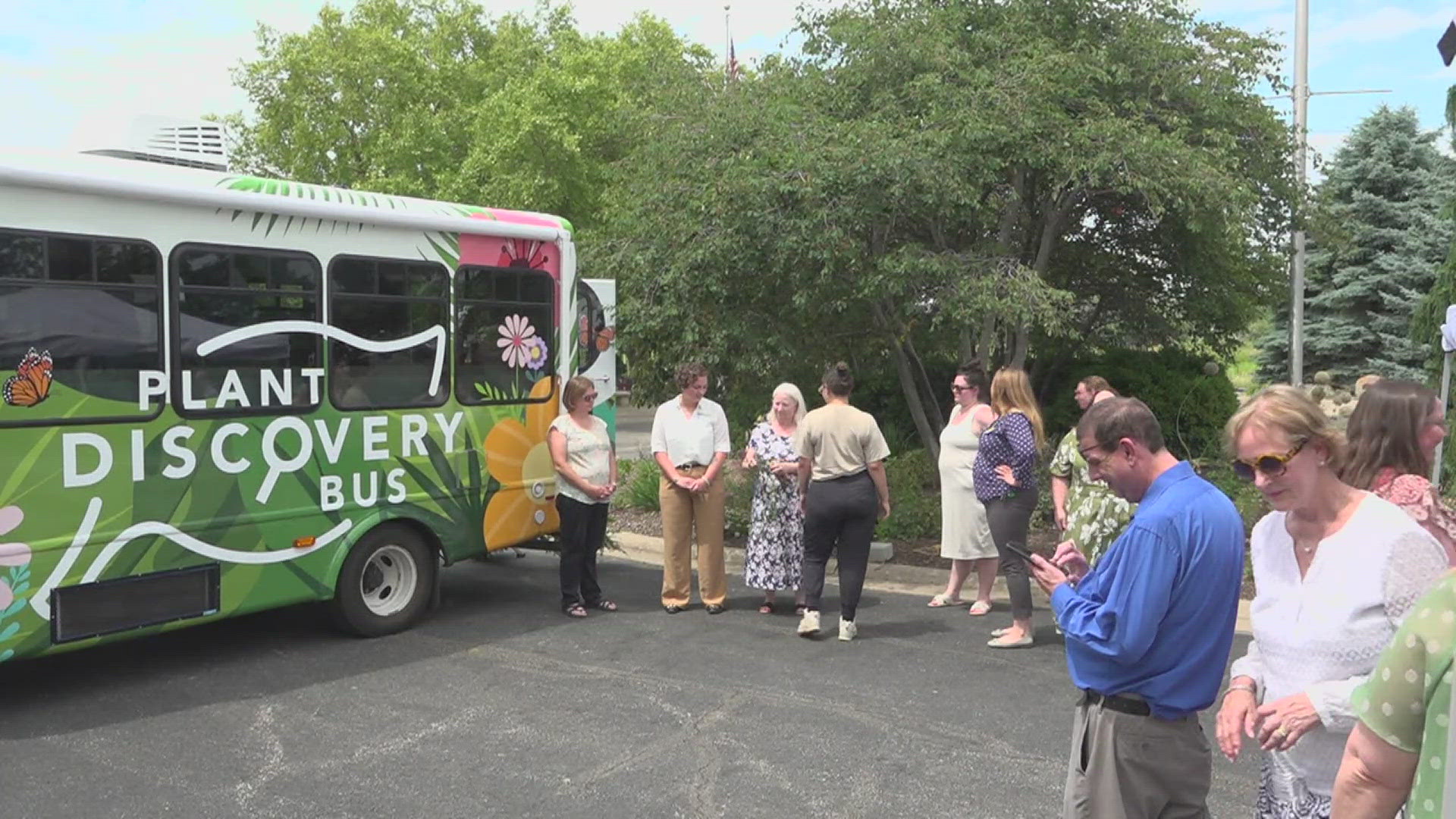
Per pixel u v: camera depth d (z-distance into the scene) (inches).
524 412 302.5
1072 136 385.4
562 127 943.7
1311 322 802.2
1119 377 559.2
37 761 191.0
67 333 210.4
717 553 301.1
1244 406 104.4
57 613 209.6
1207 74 426.3
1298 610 101.7
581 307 329.7
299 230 249.1
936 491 455.8
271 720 212.4
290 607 304.5
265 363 243.1
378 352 266.1
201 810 171.3
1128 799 114.0
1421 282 762.8
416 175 1063.0
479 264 289.7
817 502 265.6
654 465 483.8
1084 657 116.1
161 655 256.5
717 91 425.7
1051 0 426.9
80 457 212.5
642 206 406.0
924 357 527.8
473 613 299.3
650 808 172.4
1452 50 135.0
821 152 360.5
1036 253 498.9
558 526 313.0
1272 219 484.1
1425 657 71.7
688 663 250.5
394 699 224.8
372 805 173.5
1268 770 107.1
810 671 243.6
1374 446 128.3
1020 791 178.4
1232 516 113.3
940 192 365.4
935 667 247.4
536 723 210.7
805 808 171.8
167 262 225.9
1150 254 508.1
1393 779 75.2
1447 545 122.1
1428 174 768.3
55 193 208.5
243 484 239.5
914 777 183.9
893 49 402.0
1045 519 406.0
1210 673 112.3
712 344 386.9
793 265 372.2
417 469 275.0
